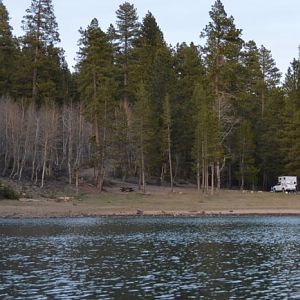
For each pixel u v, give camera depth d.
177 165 94.75
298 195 83.00
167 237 43.72
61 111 89.81
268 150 97.50
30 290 23.38
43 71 92.44
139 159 85.06
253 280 25.62
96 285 24.48
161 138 89.56
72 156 88.88
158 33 113.19
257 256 33.31
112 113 82.31
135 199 75.19
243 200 77.62
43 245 38.53
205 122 80.69
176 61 111.00
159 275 26.94
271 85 121.00
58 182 82.19
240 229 50.53
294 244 39.28
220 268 28.95
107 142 83.00
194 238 43.12
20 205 65.69
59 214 62.97
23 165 82.62
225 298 21.97
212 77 87.38
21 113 83.12
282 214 68.25
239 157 96.19
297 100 99.69
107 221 58.25
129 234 45.94
